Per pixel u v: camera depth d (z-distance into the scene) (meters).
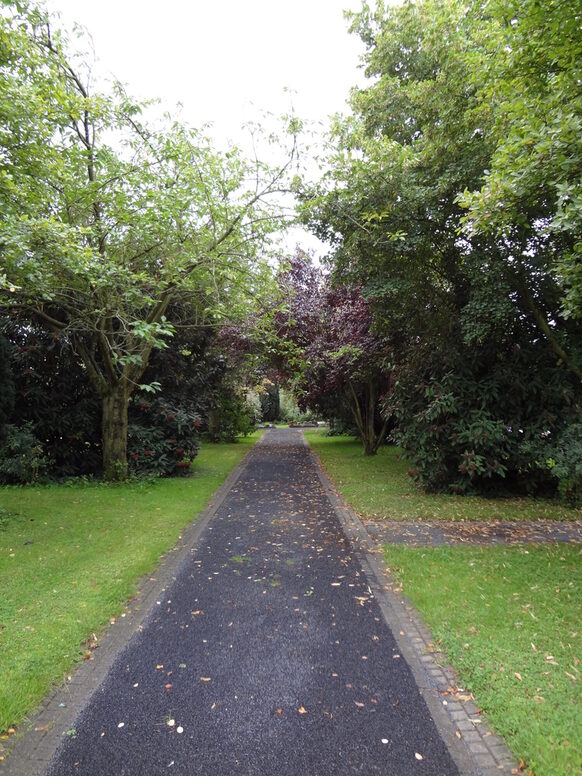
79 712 2.61
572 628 3.41
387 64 9.29
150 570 4.82
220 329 13.16
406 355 10.01
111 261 6.86
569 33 3.90
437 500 7.96
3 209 5.20
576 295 4.40
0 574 4.51
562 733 2.35
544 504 7.61
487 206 4.36
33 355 10.15
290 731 2.46
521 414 7.97
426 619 3.66
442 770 2.20
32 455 9.56
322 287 14.02
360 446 18.61
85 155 7.51
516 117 4.89
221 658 3.17
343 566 4.96
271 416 42.09
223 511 7.52
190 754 2.30
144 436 10.81
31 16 7.14
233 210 8.75
